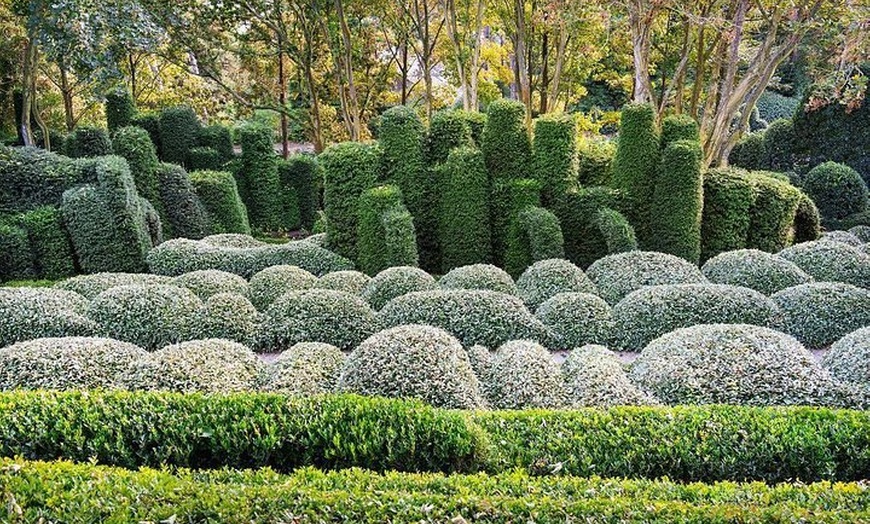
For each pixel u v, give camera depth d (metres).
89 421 4.25
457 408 4.83
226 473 3.89
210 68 17.81
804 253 8.56
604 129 25.09
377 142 10.39
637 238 9.61
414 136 9.97
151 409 4.35
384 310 6.88
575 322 6.77
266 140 15.05
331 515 3.40
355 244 9.88
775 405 4.92
